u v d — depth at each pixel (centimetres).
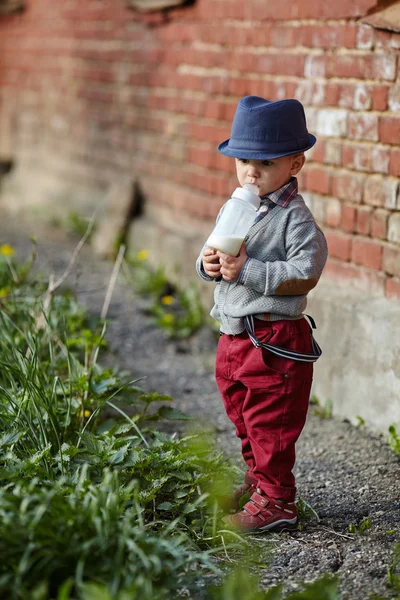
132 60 1050
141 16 1010
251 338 416
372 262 600
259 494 436
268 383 419
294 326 419
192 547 404
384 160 576
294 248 412
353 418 591
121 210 1040
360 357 580
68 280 937
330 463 527
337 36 621
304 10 664
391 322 550
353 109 607
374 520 450
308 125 669
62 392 527
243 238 407
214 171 861
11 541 348
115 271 623
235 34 793
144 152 1038
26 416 465
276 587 360
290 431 425
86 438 460
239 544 412
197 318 830
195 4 877
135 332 806
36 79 1367
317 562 403
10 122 1472
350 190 618
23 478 418
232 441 568
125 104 1080
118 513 385
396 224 570
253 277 407
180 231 927
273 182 416
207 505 448
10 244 1091
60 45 1266
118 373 680
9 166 1483
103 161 1162
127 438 470
